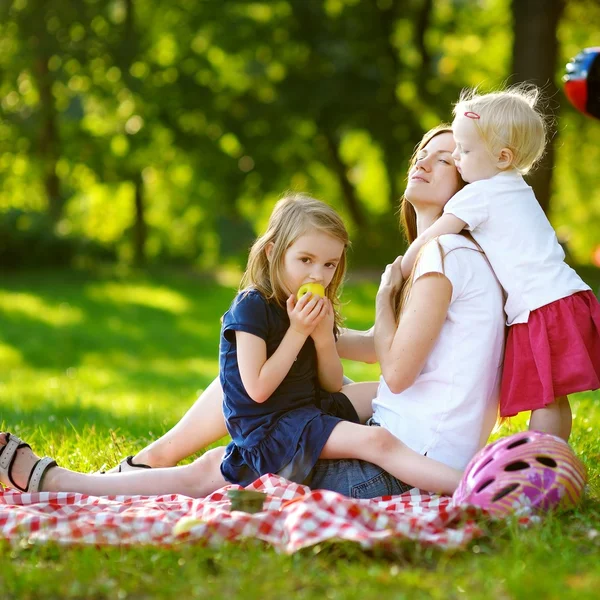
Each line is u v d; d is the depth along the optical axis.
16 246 48.34
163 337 35.22
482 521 6.68
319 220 8.02
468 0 51.50
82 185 59.72
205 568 6.21
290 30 47.31
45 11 45.47
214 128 48.41
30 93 49.69
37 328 35.72
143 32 48.72
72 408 16.44
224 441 11.77
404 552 6.27
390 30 47.56
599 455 9.88
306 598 5.49
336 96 46.00
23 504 8.00
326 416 7.91
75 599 5.69
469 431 7.93
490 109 8.20
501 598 5.46
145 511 7.37
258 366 7.83
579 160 56.47
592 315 8.12
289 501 7.00
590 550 6.51
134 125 50.09
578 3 43.41
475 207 8.12
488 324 7.93
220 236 71.12
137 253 60.41
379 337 8.11
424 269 7.87
